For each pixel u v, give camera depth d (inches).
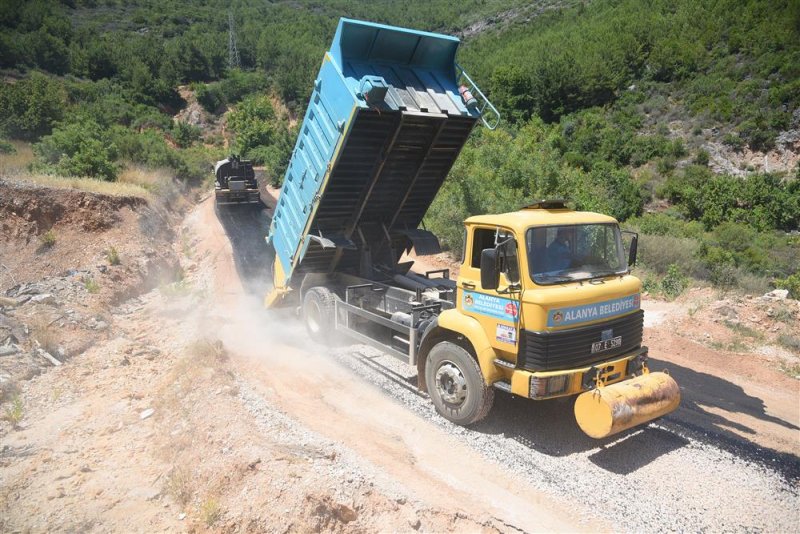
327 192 339.0
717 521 195.6
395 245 405.4
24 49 2425.0
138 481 217.0
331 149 320.5
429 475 220.8
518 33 3489.2
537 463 232.1
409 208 393.4
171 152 1225.4
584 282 239.8
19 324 355.6
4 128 1239.5
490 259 228.7
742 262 795.4
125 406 280.2
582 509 200.8
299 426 250.8
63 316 383.2
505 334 237.5
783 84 1763.0
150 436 251.1
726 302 431.2
